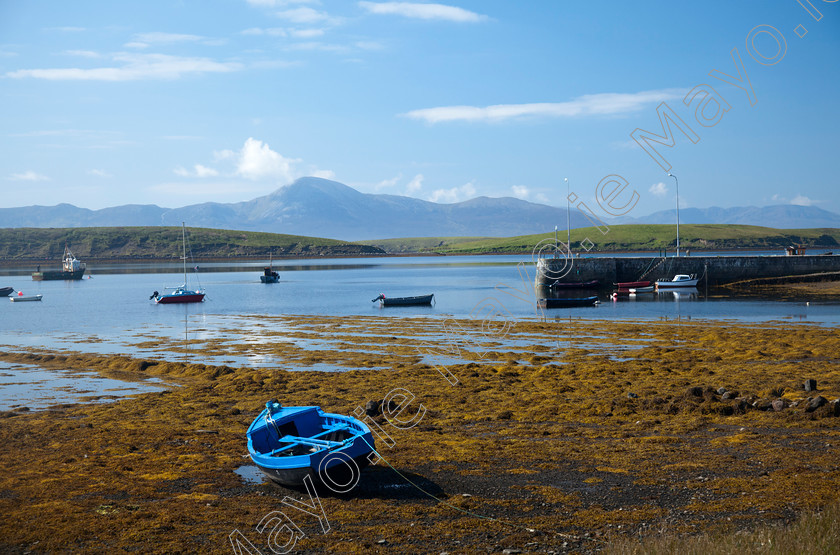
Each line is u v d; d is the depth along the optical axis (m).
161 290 136.88
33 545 15.95
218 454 23.67
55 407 32.50
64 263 190.62
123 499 19.12
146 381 40.19
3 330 69.25
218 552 15.33
